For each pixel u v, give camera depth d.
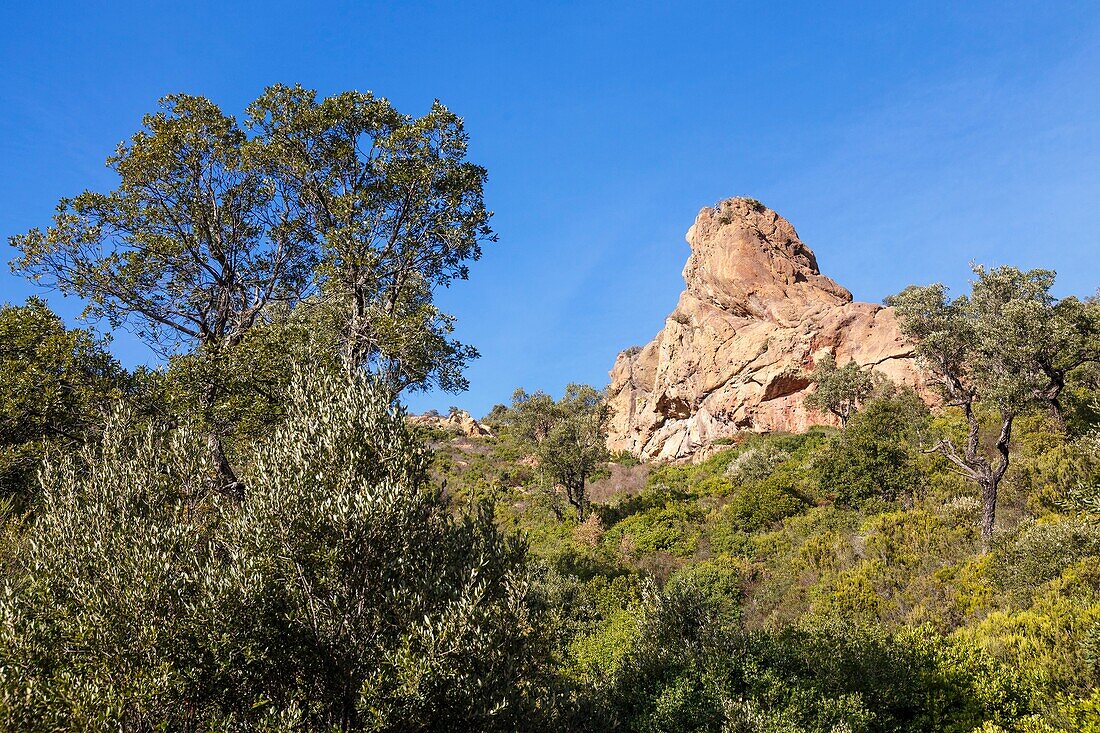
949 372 21.62
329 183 14.11
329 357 12.13
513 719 7.39
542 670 8.80
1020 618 12.17
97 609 6.41
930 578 16.73
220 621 6.40
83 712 5.72
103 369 11.86
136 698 5.89
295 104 13.66
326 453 7.68
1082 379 24.05
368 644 7.01
